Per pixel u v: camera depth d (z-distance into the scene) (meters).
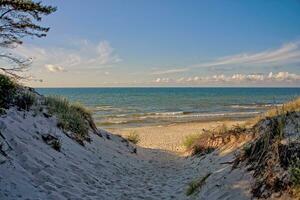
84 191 7.38
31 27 10.33
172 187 9.05
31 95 11.55
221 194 6.41
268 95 123.88
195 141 15.84
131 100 87.12
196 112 48.56
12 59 10.51
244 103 71.31
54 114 11.69
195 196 7.29
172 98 99.56
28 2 9.81
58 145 9.24
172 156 15.91
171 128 29.69
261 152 6.58
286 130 6.50
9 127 8.27
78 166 8.91
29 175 6.73
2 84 9.99
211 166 9.90
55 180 7.14
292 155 5.55
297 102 8.82
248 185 5.99
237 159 7.36
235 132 11.31
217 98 99.44
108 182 8.88
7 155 6.93
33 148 8.09
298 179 4.86
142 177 10.52
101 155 11.56
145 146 20.47
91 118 15.05
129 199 7.70
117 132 27.69
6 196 5.61
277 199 5.04
